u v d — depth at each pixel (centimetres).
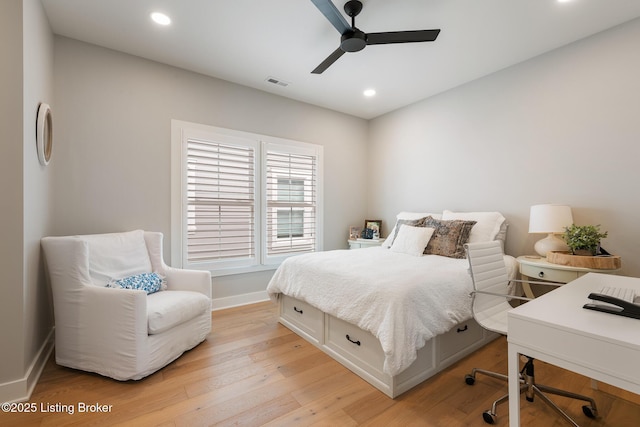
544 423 156
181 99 311
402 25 239
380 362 187
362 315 192
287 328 285
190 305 229
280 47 273
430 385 191
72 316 201
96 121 267
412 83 346
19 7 171
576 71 259
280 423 156
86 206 263
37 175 201
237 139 345
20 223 171
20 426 151
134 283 228
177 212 307
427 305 188
